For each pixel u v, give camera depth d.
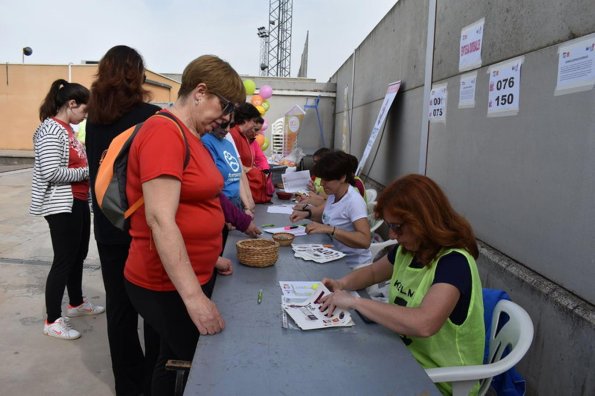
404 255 1.79
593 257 1.96
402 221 1.60
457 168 3.67
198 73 1.55
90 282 4.26
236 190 2.85
